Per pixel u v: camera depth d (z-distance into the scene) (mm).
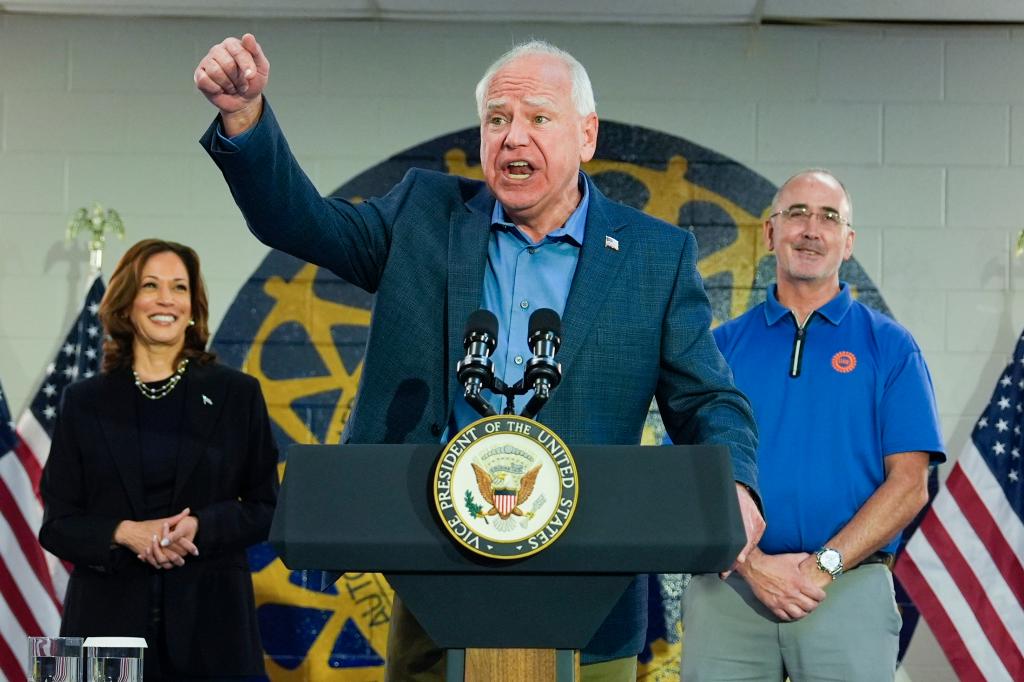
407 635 2189
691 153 5062
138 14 5168
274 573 4859
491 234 2207
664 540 1561
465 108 5125
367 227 2172
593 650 2098
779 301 3635
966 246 5027
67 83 5145
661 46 5105
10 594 4648
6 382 5000
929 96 5082
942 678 4797
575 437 2062
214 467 3516
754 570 3283
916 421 3404
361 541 1558
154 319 3609
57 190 5098
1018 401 4723
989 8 4961
